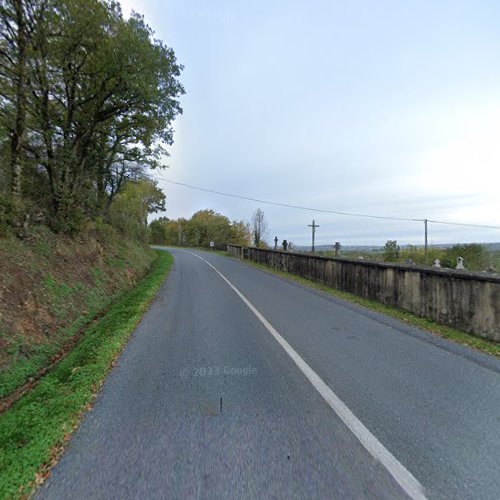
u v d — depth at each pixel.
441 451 2.25
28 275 6.86
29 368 4.84
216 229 51.50
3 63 8.50
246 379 3.49
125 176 20.31
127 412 2.83
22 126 8.94
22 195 9.43
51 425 2.63
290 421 2.64
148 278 12.62
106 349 4.46
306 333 5.22
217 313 6.72
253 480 1.97
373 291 7.95
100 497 1.87
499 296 4.59
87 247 11.68
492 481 1.96
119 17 10.01
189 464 2.13
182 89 13.30
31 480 2.03
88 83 11.77
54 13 8.79
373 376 3.53
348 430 2.51
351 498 1.83
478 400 2.98
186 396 3.12
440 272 5.65
